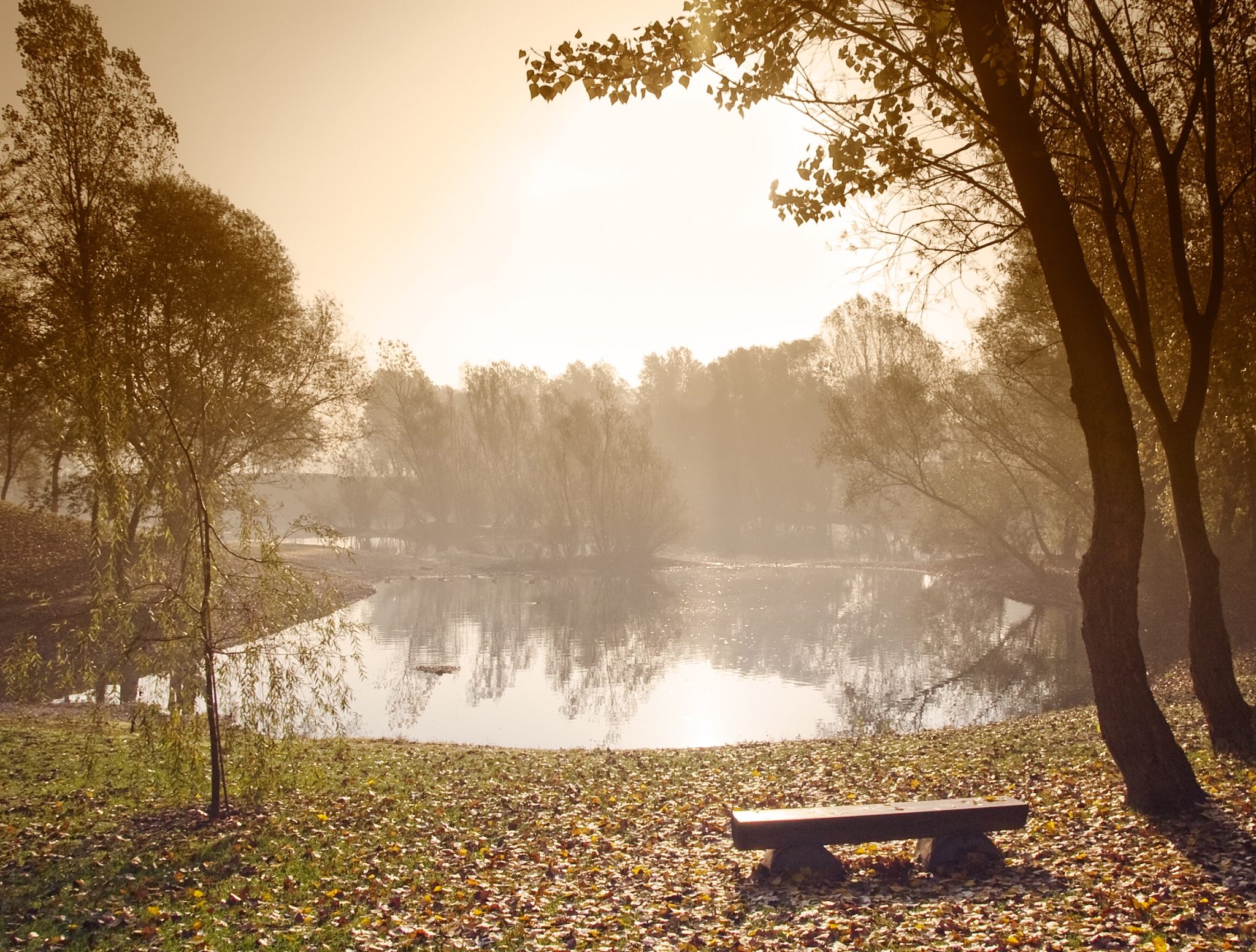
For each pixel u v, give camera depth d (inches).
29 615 1130.0
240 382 1408.7
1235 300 645.9
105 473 434.6
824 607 1907.0
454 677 1164.5
